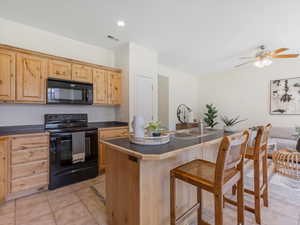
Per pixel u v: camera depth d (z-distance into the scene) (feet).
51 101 8.11
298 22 8.00
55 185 7.50
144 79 11.51
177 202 5.06
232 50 11.80
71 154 8.01
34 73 7.72
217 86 18.31
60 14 7.45
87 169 8.57
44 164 7.27
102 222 5.34
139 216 4.02
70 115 9.81
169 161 4.83
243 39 9.99
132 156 4.16
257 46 11.07
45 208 6.06
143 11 7.21
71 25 8.41
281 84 14.28
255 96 15.70
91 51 10.82
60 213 5.78
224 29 8.76
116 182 4.82
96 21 8.02
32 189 7.07
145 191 4.12
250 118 15.99
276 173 9.17
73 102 8.86
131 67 10.70
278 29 8.72
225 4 6.69
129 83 10.65
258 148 5.26
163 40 10.18
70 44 9.94
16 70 7.22
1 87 6.84
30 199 6.63
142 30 8.91
